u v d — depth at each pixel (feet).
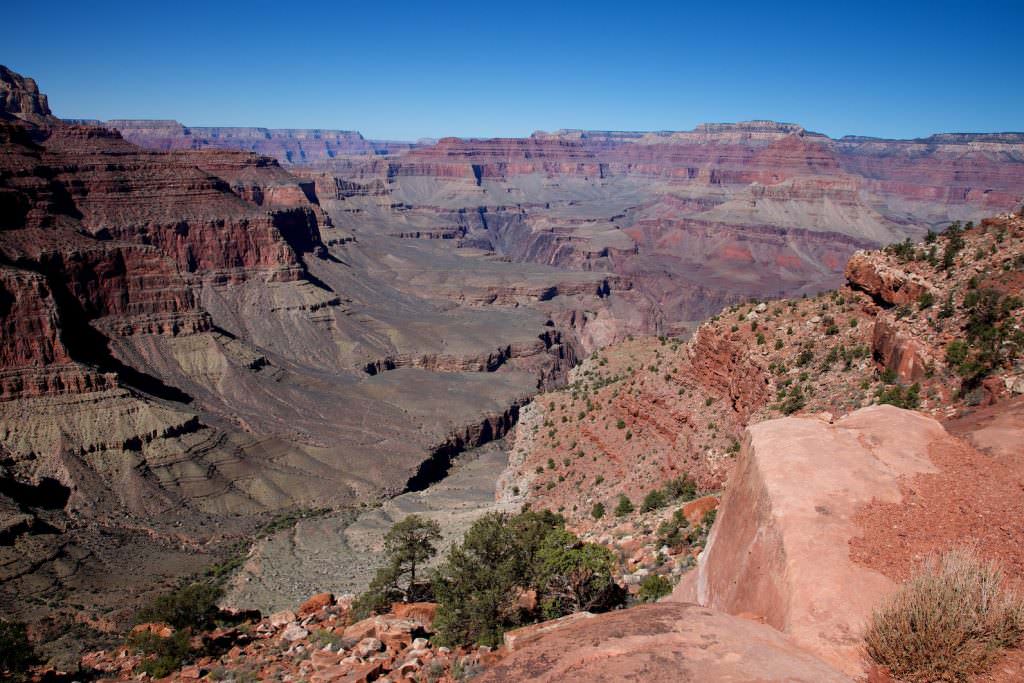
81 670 113.91
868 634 37.96
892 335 148.46
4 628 120.16
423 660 81.61
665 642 36.40
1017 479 49.90
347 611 128.47
